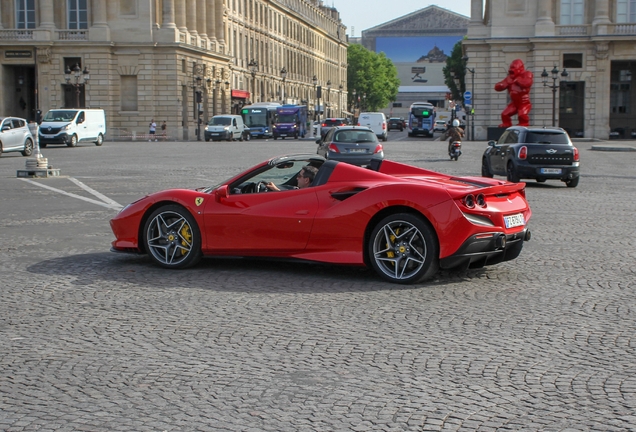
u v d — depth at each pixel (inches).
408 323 284.5
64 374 227.9
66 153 1710.1
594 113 2630.4
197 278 369.4
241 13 3863.2
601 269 390.0
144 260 418.9
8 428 187.3
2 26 2770.7
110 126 2755.9
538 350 249.8
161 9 2910.9
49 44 2701.8
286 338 265.0
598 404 200.8
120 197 748.6
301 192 371.2
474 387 214.4
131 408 200.1
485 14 3304.6
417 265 352.2
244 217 375.9
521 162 888.9
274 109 3289.9
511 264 404.2
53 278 370.6
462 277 370.0
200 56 3056.1
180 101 2802.7
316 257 366.6
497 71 2687.0
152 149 1939.0
